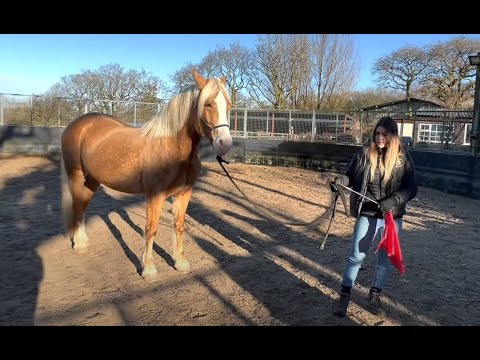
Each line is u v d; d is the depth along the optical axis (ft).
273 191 31.37
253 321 10.84
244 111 55.57
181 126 12.55
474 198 31.32
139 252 15.94
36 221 19.75
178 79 132.87
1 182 30.25
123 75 123.65
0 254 15.03
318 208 25.94
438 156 35.27
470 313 11.70
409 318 11.29
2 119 48.91
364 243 10.71
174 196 13.98
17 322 10.32
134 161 13.24
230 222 21.30
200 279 13.56
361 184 10.61
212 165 45.70
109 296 12.01
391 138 10.21
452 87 128.26
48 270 13.80
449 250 17.66
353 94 119.03
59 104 51.19
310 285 13.34
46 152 45.42
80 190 15.80
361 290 13.08
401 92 142.82
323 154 45.50
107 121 15.80
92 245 16.60
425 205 28.50
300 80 104.01
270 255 16.24
